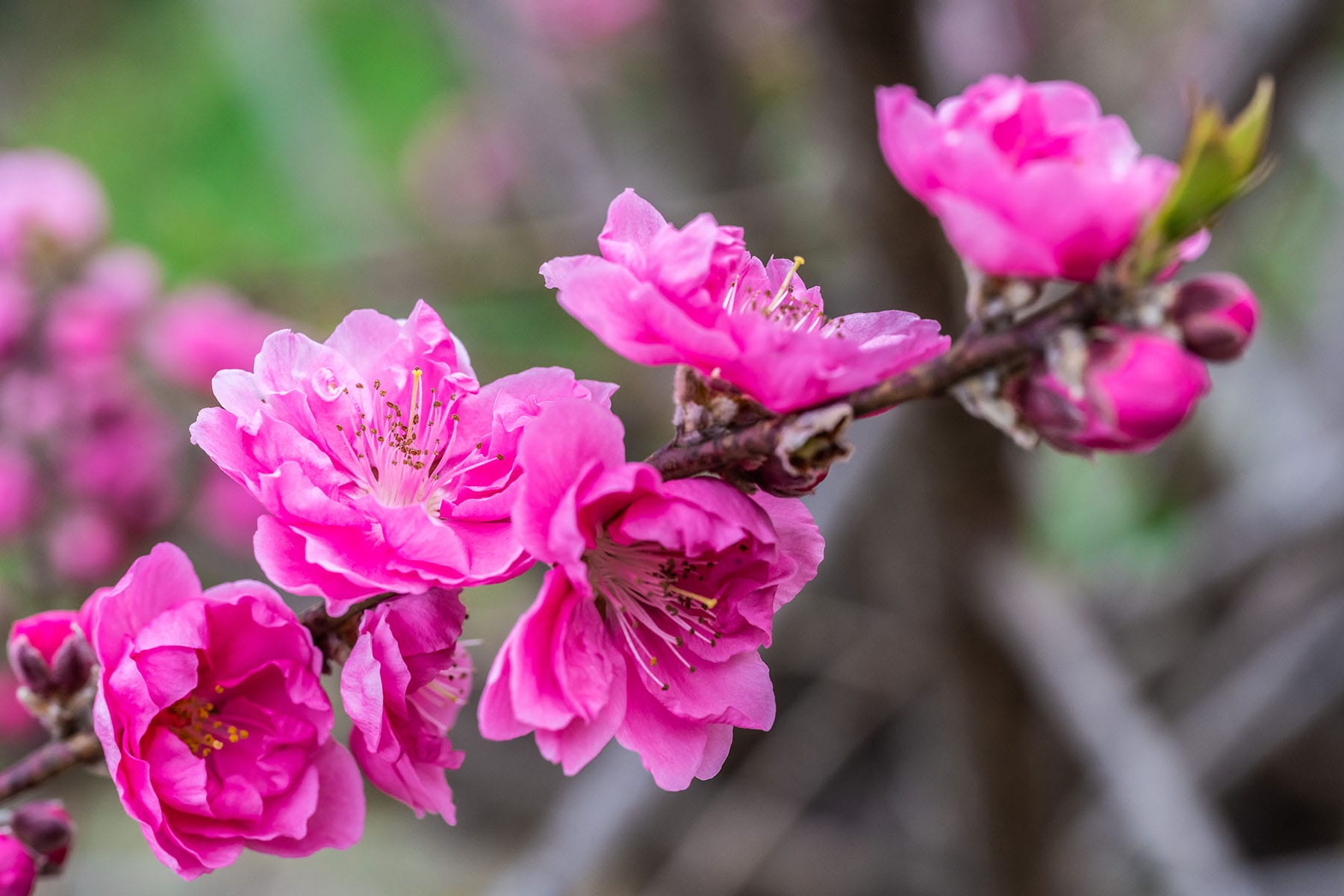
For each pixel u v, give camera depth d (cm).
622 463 54
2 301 105
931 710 122
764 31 133
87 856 130
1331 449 108
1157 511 138
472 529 55
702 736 55
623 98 152
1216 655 114
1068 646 88
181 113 208
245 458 55
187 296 115
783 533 56
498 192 180
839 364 54
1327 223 148
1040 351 53
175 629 55
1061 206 53
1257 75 90
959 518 90
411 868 142
